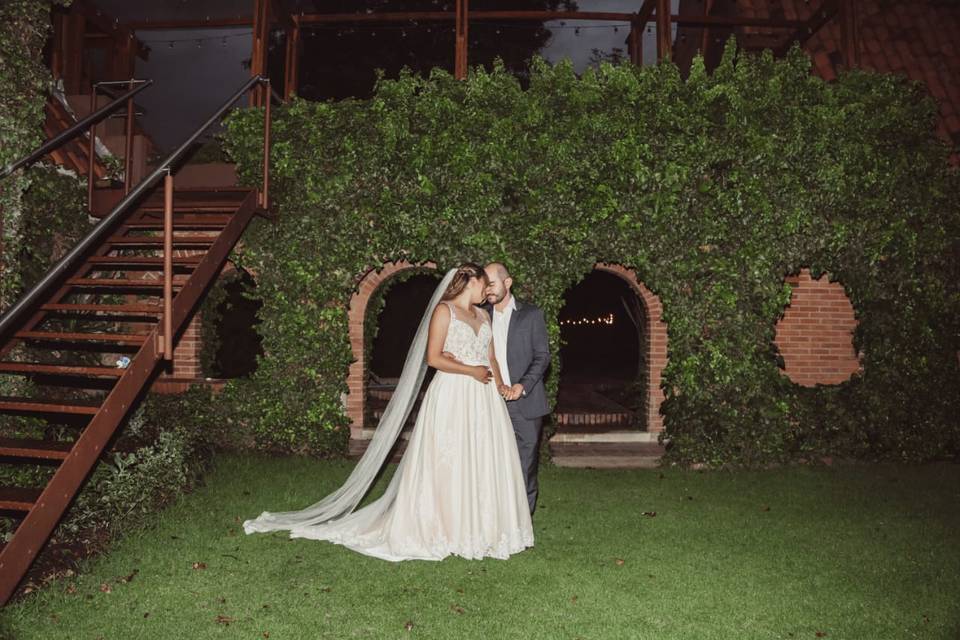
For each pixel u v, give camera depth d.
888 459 8.02
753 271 7.89
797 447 8.02
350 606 3.89
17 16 5.70
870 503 6.25
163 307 5.31
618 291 17.77
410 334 13.54
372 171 7.96
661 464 7.83
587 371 17.22
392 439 5.15
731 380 7.85
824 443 8.05
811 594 4.15
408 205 7.92
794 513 5.92
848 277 8.23
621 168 7.79
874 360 8.12
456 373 4.72
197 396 8.12
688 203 7.88
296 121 8.04
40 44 6.00
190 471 6.39
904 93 8.01
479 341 4.77
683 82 8.09
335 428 8.01
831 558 4.78
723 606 3.96
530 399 5.33
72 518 5.07
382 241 8.04
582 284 17.77
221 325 10.75
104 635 3.51
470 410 4.71
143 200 7.73
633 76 7.87
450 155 7.81
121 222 7.61
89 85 12.48
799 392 8.20
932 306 8.05
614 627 3.67
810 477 7.29
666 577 4.39
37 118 5.98
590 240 7.91
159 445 6.30
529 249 7.86
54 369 5.21
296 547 4.84
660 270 7.94
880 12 11.80
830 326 9.22
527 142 7.77
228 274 9.01
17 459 5.29
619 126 7.76
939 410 7.98
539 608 3.90
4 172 5.30
